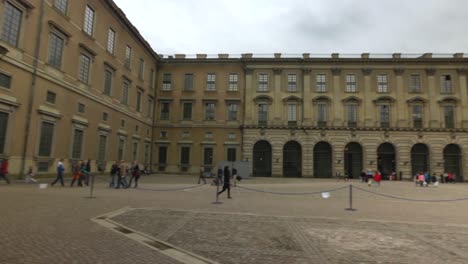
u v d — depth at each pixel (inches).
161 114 1982.0
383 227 414.3
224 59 1968.5
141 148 1784.0
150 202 592.1
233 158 1903.3
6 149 845.2
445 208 619.8
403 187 1240.8
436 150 1822.1
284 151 1904.5
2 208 454.6
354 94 1888.5
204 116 1953.7
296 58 1914.4
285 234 363.9
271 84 1937.7
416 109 1867.6
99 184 984.9
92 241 305.3
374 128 1841.8
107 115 1381.6
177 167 1915.6
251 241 330.3
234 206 577.3
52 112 1007.6
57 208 474.0
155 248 294.0
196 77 1985.7
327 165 1881.2
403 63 1887.3
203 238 336.5
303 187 1102.4
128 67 1584.6
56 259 249.1
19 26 888.3
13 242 289.4
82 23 1179.3
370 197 815.1
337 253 296.0
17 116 879.7
